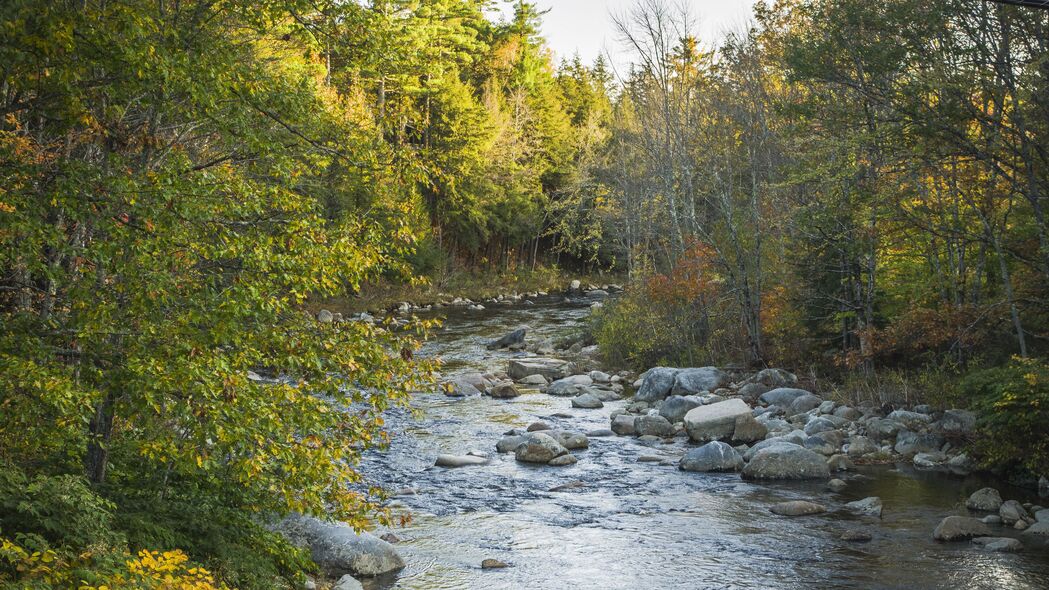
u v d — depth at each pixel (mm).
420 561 11695
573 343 36750
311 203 8641
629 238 39625
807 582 10891
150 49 7289
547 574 11227
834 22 21109
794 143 26781
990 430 15656
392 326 9055
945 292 23922
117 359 7621
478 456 17859
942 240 23562
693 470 16984
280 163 8875
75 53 7449
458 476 16438
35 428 7965
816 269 25906
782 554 12000
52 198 7539
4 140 7609
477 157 61594
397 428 20734
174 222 7516
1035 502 14211
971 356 21766
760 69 29422
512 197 69750
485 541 12609
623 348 31844
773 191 27719
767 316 27422
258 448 7723
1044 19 18656
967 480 15758
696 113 32812
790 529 13156
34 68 7242
